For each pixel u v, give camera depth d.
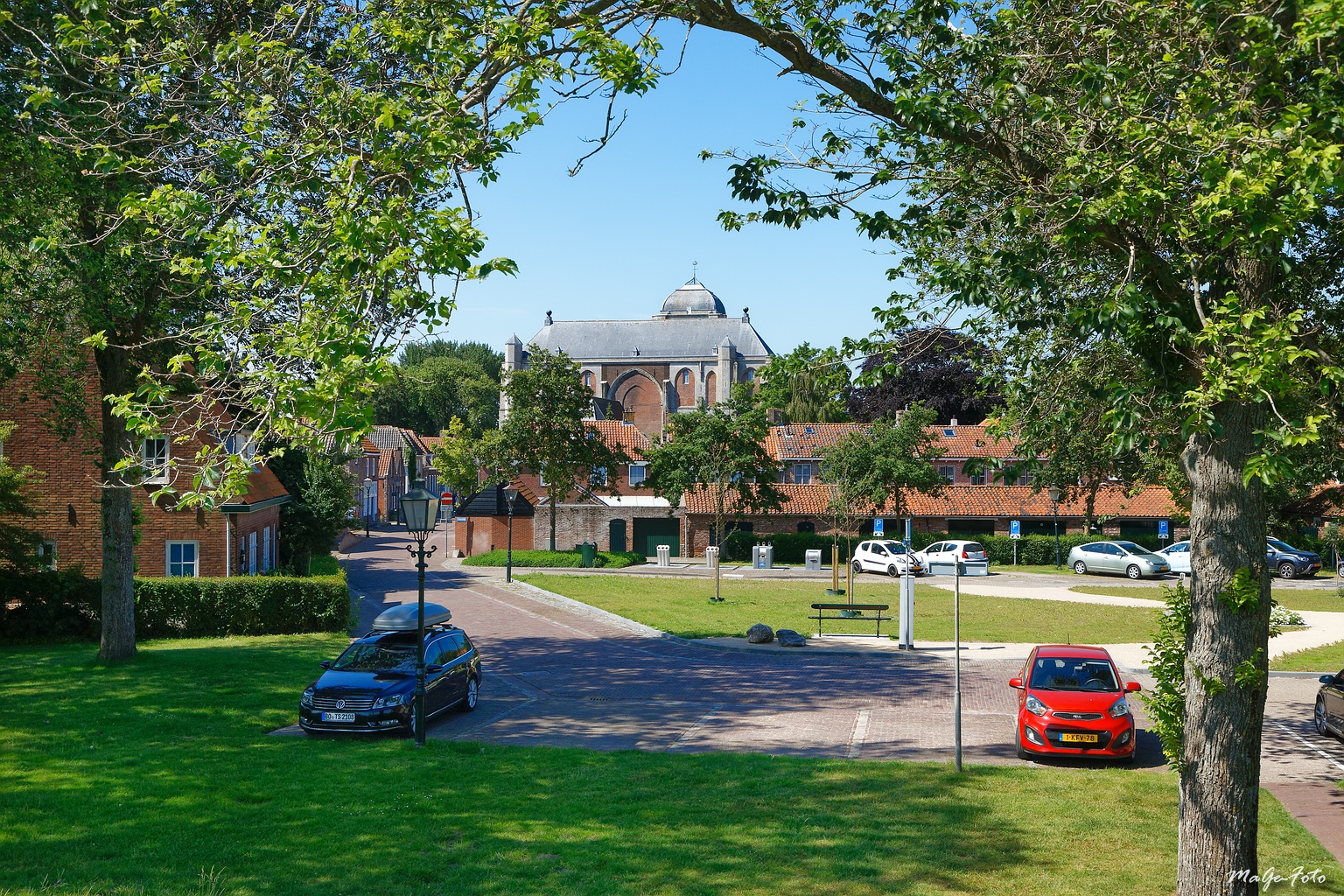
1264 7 7.86
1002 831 10.91
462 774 13.20
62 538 29.34
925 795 12.37
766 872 9.58
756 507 49.28
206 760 13.71
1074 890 9.19
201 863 9.61
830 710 18.97
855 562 49.22
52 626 26.25
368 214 8.02
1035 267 9.25
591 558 51.59
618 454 57.22
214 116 10.73
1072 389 11.02
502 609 34.84
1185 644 9.52
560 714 18.56
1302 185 7.08
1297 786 13.62
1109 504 54.31
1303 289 11.05
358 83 10.09
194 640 26.44
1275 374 7.23
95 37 11.27
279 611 28.09
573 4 9.34
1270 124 7.84
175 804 11.48
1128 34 8.92
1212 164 7.71
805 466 61.31
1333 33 6.96
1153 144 8.02
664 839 10.54
